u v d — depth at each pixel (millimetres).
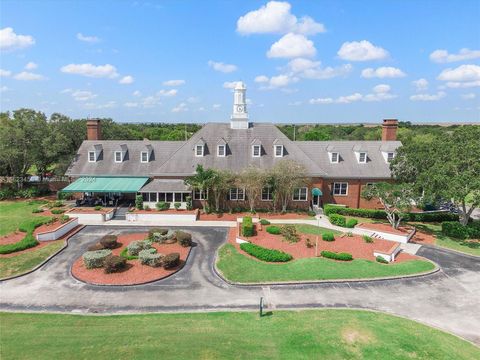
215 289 27406
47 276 29328
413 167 43500
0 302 25109
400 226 43031
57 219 41656
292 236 37406
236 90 53688
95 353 18578
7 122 59000
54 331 20953
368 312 23906
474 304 25547
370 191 41875
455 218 47094
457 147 38844
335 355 18812
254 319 22766
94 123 58219
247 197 49312
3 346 19188
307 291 27188
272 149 52062
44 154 57031
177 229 41594
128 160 54000
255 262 31812
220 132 53625
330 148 53688
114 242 34969
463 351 19609
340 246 35812
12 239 36594
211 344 19578
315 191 49562
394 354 18953
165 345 19391
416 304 25406
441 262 33438
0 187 60750
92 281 28156
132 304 24938
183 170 49594
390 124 57188
